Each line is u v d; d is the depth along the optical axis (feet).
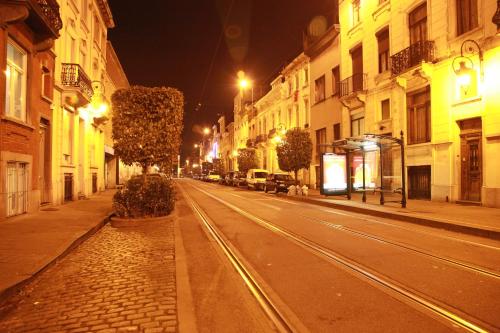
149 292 18.62
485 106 52.16
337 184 75.87
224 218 47.44
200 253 27.58
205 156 435.12
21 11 38.40
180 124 46.85
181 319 15.02
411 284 19.17
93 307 16.69
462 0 57.11
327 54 103.14
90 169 83.71
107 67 109.09
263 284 19.63
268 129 161.99
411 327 14.05
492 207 50.70
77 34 70.64
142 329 14.26
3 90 38.86
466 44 55.36
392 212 46.91
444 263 23.36
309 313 15.58
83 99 64.75
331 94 100.68
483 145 52.39
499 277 20.30
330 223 42.06
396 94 71.82
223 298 17.71
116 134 44.39
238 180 148.15
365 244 29.68
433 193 61.72
